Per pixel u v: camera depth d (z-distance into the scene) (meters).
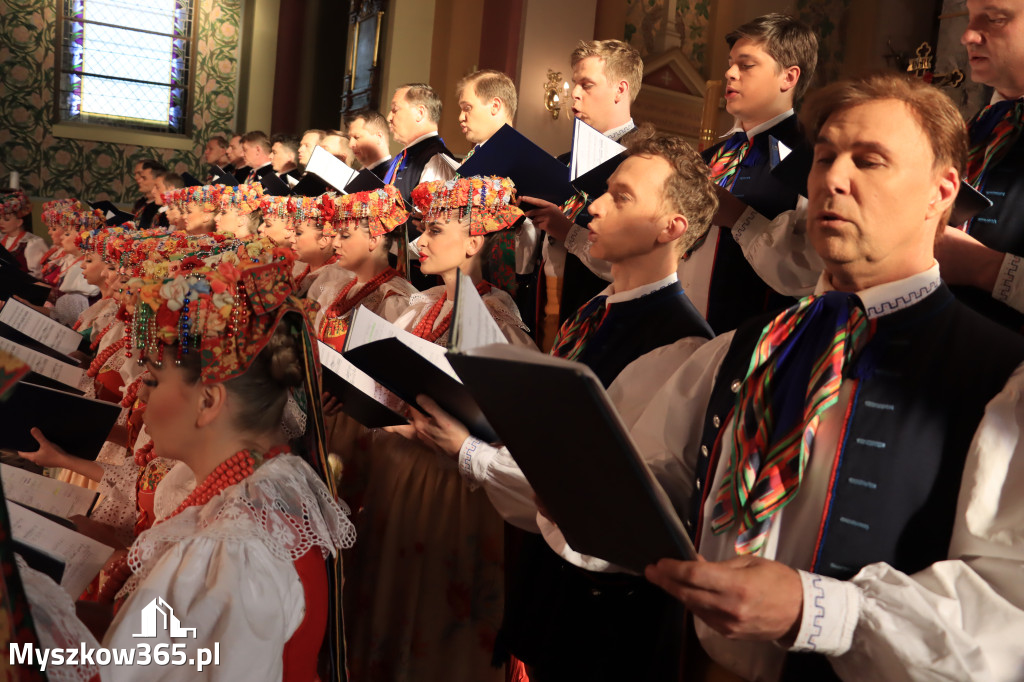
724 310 3.10
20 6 12.34
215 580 1.34
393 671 2.50
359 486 2.73
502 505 1.94
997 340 1.26
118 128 13.02
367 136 5.97
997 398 1.19
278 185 4.47
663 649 1.81
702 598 1.10
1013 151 1.96
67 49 12.66
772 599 1.10
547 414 1.05
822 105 1.34
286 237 3.96
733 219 2.78
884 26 10.61
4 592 0.89
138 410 2.36
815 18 10.63
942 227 1.36
